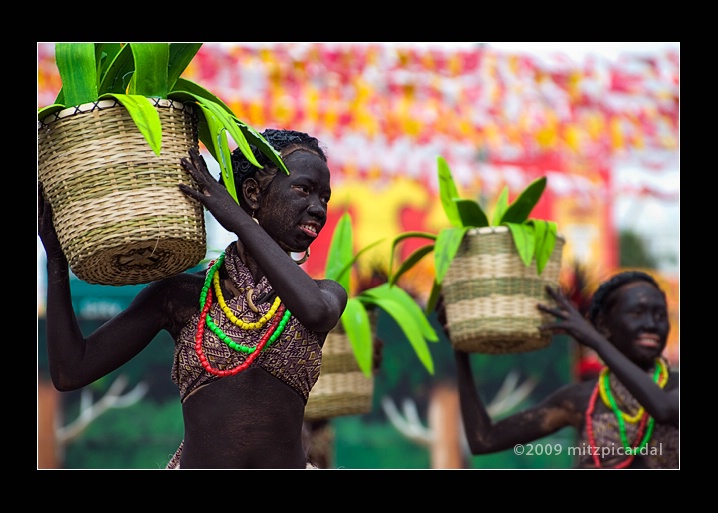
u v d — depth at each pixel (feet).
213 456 15.46
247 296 15.49
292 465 15.81
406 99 46.50
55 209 15.28
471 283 23.11
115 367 16.06
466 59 47.11
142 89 15.37
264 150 15.47
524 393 45.21
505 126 47.34
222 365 15.35
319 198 15.96
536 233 22.90
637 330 24.22
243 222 14.90
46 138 15.19
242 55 44.55
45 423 42.88
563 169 47.70
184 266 15.65
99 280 15.62
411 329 23.88
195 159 15.17
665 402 22.36
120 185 14.83
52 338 15.76
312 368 15.74
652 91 48.67
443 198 24.75
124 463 43.34
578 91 48.08
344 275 25.54
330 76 45.60
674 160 48.39
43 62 41.22
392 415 44.75
